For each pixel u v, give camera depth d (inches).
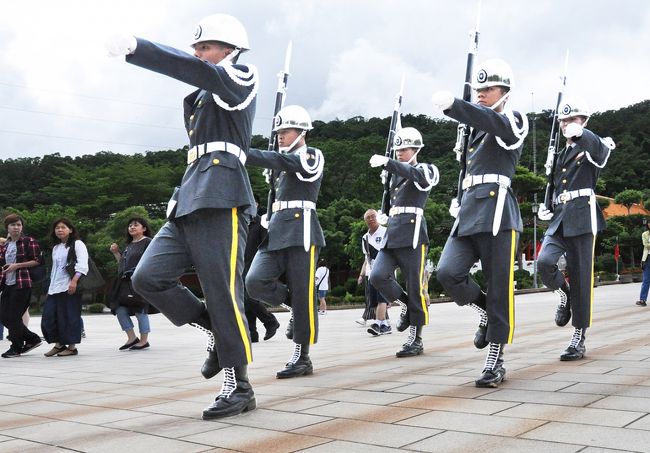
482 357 255.9
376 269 287.3
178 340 411.5
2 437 148.8
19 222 349.4
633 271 1584.6
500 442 127.3
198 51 169.9
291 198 247.0
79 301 339.3
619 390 171.8
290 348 329.7
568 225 248.8
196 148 169.6
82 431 151.9
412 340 274.8
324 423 149.5
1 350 379.9
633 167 2578.7
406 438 133.2
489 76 199.2
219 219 165.3
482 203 203.6
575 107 250.2
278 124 249.0
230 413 159.6
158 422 158.2
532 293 1082.7
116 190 1964.8
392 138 329.1
